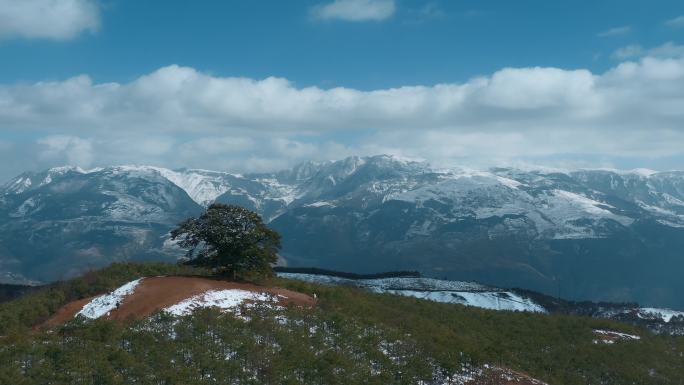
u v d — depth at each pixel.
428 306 93.44
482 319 93.75
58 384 46.34
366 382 54.88
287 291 76.62
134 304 65.62
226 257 76.62
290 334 60.31
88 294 80.38
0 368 47.34
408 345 65.81
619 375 79.94
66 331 58.19
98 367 48.78
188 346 54.25
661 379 81.56
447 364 63.41
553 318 101.50
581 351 85.06
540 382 68.56
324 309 70.69
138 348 53.03
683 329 122.75
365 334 65.81
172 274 84.81
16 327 65.00
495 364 70.56
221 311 64.56
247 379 51.12
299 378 53.31
